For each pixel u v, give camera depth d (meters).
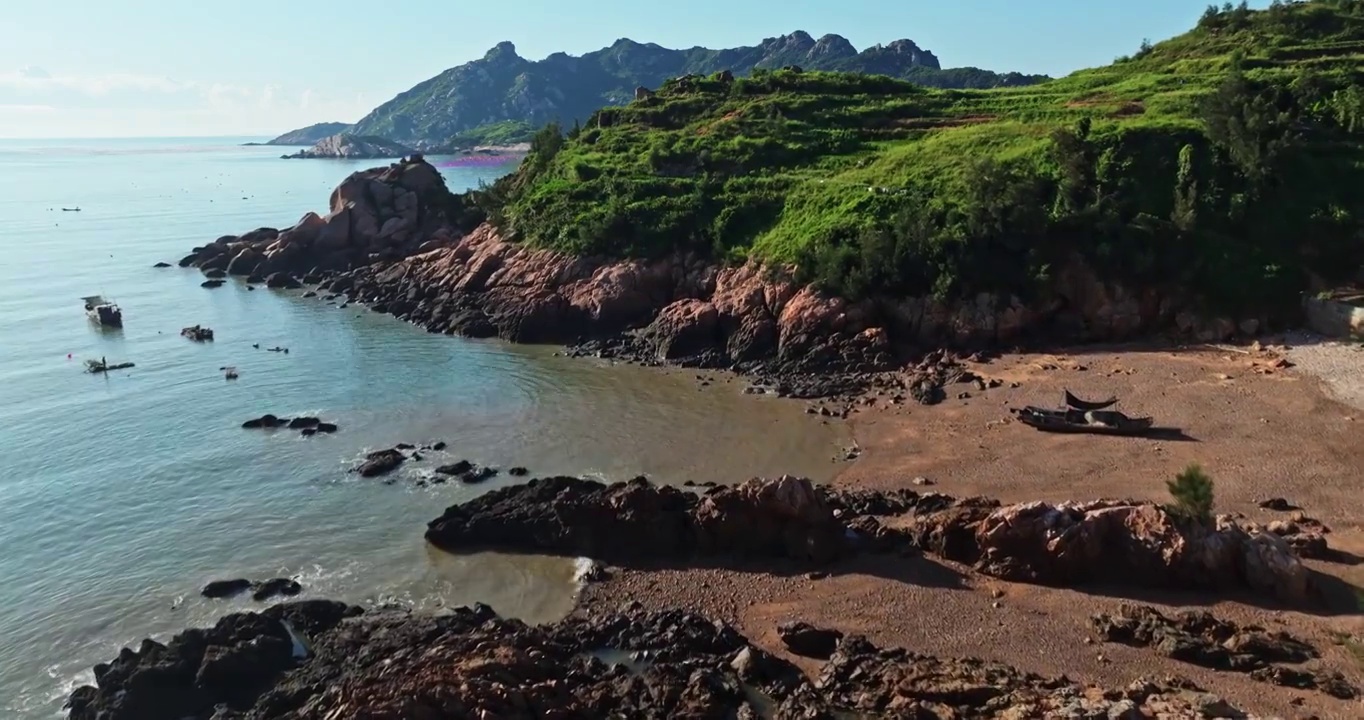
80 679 36.38
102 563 45.12
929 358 71.38
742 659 34.53
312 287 112.12
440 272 101.94
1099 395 61.81
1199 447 52.53
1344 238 74.19
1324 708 30.39
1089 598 38.22
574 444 58.72
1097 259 73.75
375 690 30.66
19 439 61.59
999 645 35.44
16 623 40.12
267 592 41.81
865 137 106.88
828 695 32.81
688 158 106.88
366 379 74.06
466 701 29.98
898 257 75.50
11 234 161.00
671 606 39.72
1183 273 72.44
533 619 39.44
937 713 30.78
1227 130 80.19
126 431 62.88
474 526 45.75
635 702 32.88
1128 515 39.94
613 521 44.38
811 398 66.06
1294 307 70.81
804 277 78.44
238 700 34.47
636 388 70.19
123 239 155.50
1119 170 80.56
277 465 56.38
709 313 79.69
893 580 40.56
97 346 85.81
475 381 72.88
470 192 130.75
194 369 77.69
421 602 40.94
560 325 86.62
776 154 104.12
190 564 44.81
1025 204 76.06
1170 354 68.38
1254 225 75.94
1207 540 38.16
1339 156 80.62
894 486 50.47
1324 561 39.47
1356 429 52.97
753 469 53.69
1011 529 40.28
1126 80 113.31
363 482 53.59
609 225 92.06
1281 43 109.19
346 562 44.59
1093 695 30.73
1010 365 69.06
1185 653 33.56
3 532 48.44
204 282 116.12
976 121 106.31
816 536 42.53
